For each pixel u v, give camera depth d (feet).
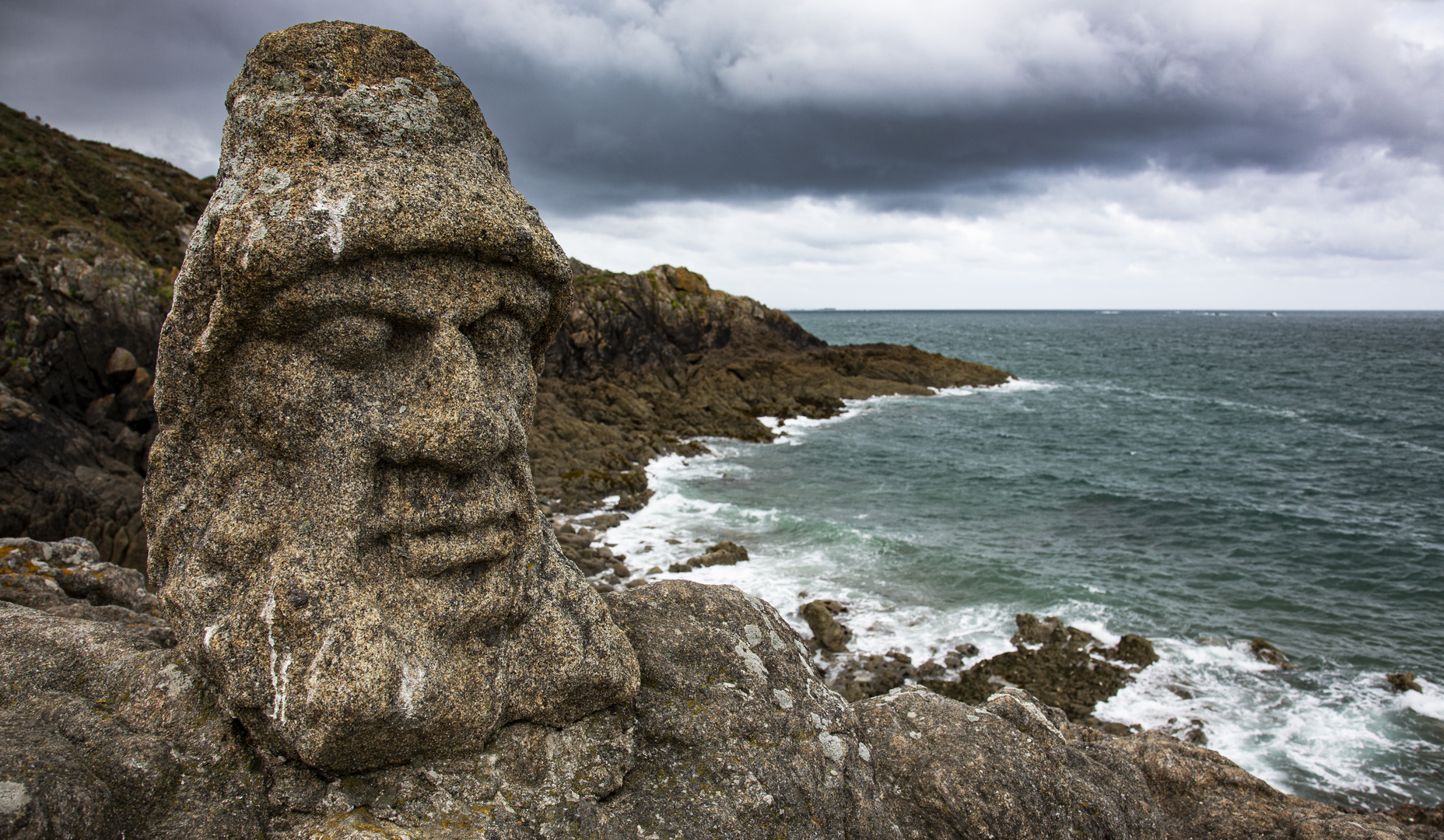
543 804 13.35
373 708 11.64
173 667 13.94
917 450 122.93
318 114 12.38
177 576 12.63
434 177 12.57
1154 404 177.06
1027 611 58.70
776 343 202.59
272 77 12.67
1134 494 94.68
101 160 117.39
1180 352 340.18
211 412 12.75
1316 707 45.83
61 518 63.31
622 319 164.25
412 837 11.59
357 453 12.28
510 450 13.82
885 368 197.57
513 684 13.84
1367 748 41.96
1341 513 87.56
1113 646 53.26
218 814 12.26
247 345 12.28
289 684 11.77
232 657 12.10
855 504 89.10
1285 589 64.08
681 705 15.46
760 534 75.05
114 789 12.00
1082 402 178.91
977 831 15.71
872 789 16.07
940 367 207.10
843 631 54.85
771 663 17.07
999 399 182.50
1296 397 189.16
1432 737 42.88
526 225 13.30
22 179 100.89
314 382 12.16
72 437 71.51
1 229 81.97
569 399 133.08
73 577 22.91
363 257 11.87
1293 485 101.19
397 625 12.40
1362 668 50.47
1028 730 17.83
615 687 14.61
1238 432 141.28
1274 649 52.39
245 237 11.37
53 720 12.89
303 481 12.45
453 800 12.75
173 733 13.05
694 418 136.77
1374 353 321.73
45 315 76.89
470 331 13.43
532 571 14.33
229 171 12.58
